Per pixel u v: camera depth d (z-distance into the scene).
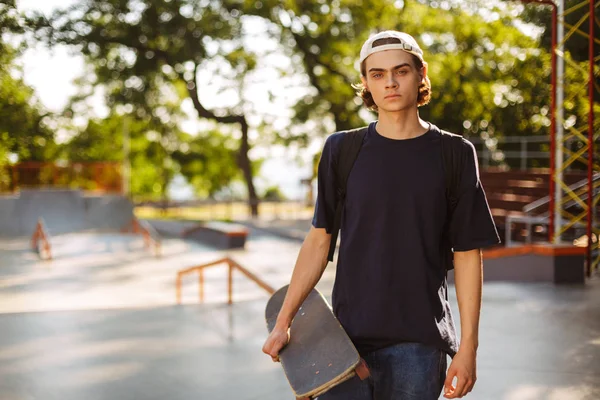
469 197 2.13
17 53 20.89
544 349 5.80
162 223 25.91
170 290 11.34
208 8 26.44
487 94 22.19
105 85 28.31
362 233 2.16
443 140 2.14
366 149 2.16
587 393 4.60
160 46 27.53
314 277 2.27
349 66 27.91
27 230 23.66
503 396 4.55
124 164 27.67
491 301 8.12
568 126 11.02
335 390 2.21
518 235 14.52
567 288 9.10
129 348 6.02
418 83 2.14
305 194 31.12
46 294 10.97
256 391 4.76
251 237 21.58
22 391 4.81
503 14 20.16
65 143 35.53
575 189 12.91
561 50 10.88
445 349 2.19
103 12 25.03
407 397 2.16
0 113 20.78
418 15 24.02
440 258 2.18
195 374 5.18
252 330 6.73
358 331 2.18
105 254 16.86
